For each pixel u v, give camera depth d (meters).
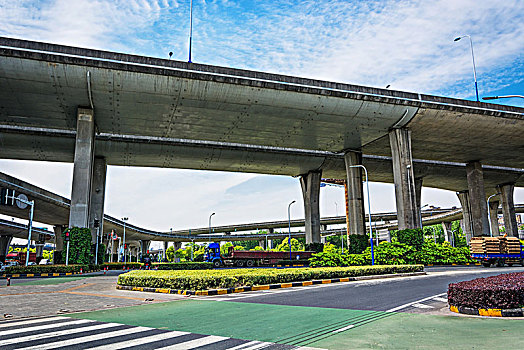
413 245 39.53
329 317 9.16
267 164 55.28
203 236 110.31
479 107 40.47
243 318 9.12
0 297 14.20
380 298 12.95
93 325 8.35
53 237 106.50
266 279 17.59
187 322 8.66
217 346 6.42
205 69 33.19
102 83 32.53
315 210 59.28
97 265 39.06
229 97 35.34
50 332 7.62
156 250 155.75
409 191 41.19
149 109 37.03
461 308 9.47
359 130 43.22
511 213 71.69
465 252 40.53
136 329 7.88
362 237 46.06
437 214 101.69
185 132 43.78
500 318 8.58
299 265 49.28
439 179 68.19
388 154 56.19
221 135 44.91
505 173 68.38
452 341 6.49
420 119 40.62
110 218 72.12
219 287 15.36
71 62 30.56
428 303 11.58
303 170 59.34
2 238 89.31
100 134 44.69
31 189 49.22
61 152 47.12
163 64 32.22
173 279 15.72
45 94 33.81
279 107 37.28
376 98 37.66
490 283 9.82
